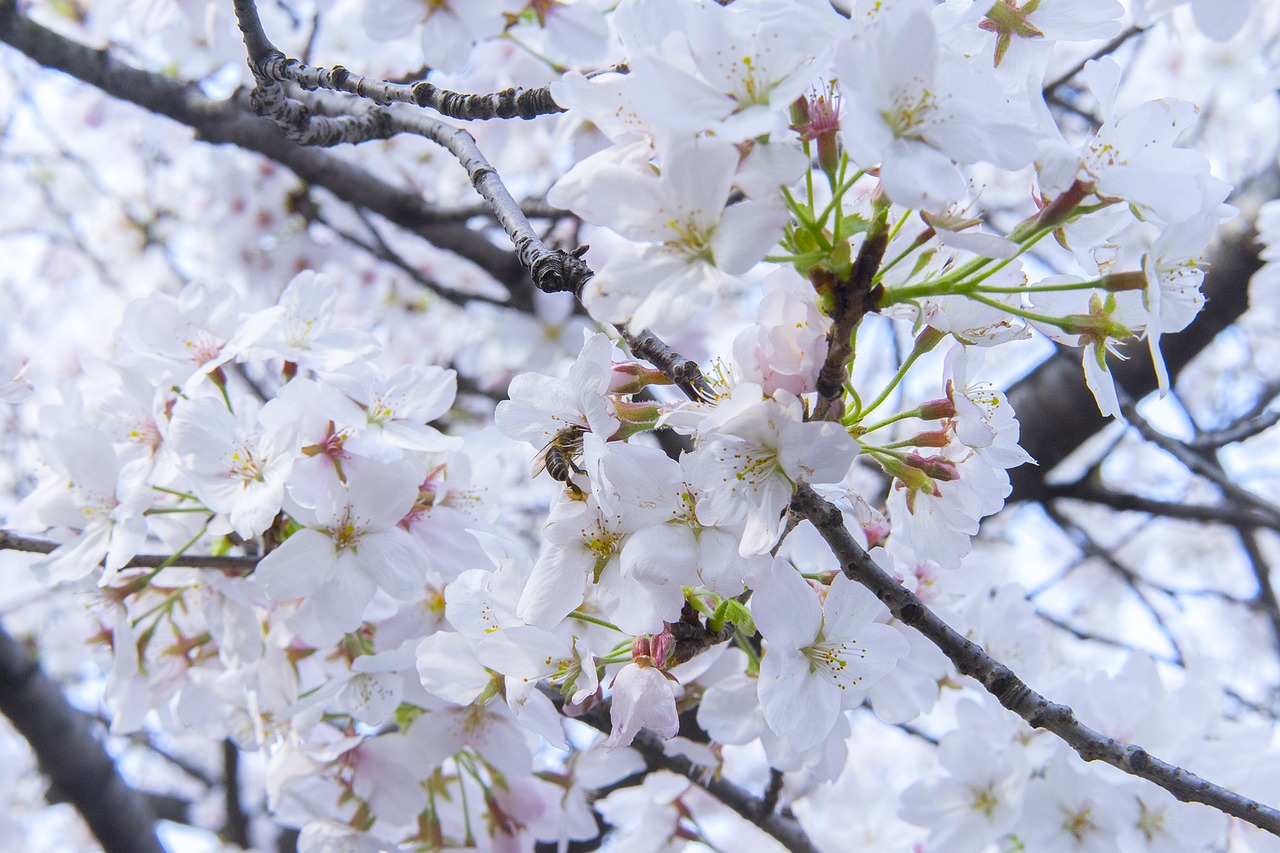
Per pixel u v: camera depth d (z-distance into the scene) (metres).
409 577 0.67
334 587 0.67
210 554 0.73
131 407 0.70
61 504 0.71
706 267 0.57
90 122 1.61
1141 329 0.60
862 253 0.57
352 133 0.73
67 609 1.79
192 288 0.71
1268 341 1.87
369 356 0.70
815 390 0.58
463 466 0.70
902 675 0.66
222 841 1.40
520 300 1.20
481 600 0.63
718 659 0.68
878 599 0.61
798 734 0.60
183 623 0.74
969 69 0.57
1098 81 0.59
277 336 0.70
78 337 1.76
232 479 0.67
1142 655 0.74
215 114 1.03
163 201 1.71
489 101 0.67
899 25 0.57
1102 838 0.70
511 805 0.74
